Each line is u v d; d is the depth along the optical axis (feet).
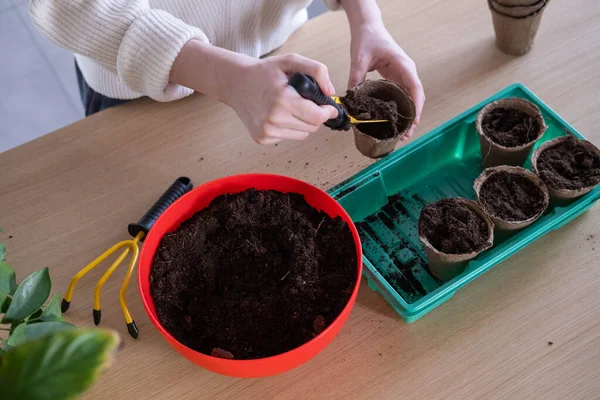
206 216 2.83
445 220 2.87
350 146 3.23
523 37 3.35
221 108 3.39
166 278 2.70
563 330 2.73
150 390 2.68
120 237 3.02
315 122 2.67
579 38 3.49
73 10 3.05
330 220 2.84
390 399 2.63
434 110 3.31
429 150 3.16
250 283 2.73
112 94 3.59
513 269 2.89
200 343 2.64
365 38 3.24
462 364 2.69
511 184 2.96
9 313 2.13
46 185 3.18
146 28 3.01
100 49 3.12
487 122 3.13
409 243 3.02
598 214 3.00
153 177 3.18
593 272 2.86
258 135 2.81
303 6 3.74
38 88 5.68
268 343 2.62
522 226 2.85
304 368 2.71
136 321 2.81
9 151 3.28
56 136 3.32
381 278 2.77
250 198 2.85
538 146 3.04
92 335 1.46
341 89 3.40
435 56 3.50
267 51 3.75
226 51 2.96
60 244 3.01
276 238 2.81
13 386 1.41
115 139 3.30
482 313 2.79
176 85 3.19
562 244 2.93
